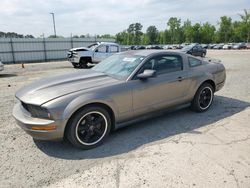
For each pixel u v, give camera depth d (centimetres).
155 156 309
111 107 346
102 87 343
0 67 1229
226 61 1753
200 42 8138
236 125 411
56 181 261
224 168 277
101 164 294
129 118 377
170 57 430
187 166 283
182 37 8881
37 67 1738
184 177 261
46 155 320
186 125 416
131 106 370
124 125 377
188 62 457
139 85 373
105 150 331
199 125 415
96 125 343
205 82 480
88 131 336
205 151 319
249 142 344
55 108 301
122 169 281
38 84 371
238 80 858
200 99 478
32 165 295
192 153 314
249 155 306
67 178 266
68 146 346
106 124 349
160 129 401
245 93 648
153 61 404
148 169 279
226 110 496
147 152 321
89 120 335
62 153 325
